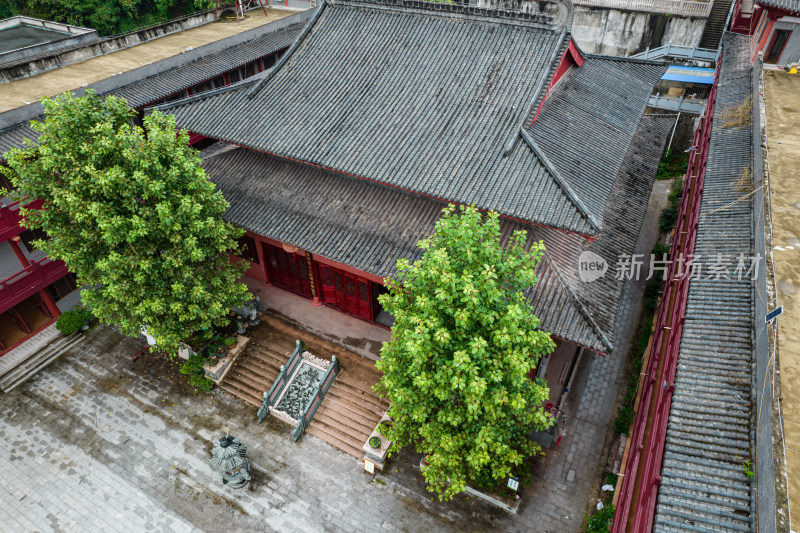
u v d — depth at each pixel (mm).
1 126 26438
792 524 9594
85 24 64562
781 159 20516
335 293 29219
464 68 23969
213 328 28391
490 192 19969
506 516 21188
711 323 14367
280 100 25703
